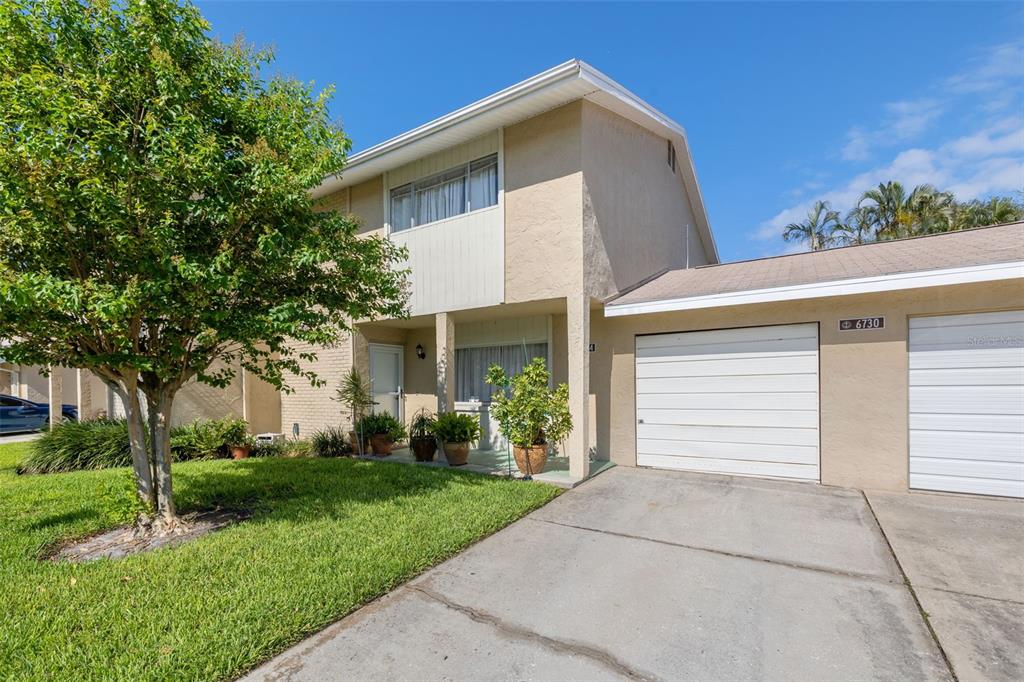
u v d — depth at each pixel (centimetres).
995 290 598
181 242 455
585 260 766
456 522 519
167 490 520
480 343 1092
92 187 390
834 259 849
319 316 559
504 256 847
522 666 285
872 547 455
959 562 418
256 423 1318
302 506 580
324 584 370
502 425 775
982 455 608
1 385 2072
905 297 645
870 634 314
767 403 741
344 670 280
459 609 351
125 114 450
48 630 307
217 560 414
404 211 1010
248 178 461
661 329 830
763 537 489
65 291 377
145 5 433
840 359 684
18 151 369
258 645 293
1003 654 290
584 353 758
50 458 855
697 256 1538
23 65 419
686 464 804
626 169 933
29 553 439
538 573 412
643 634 319
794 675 276
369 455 1002
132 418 514
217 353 573
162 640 296
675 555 448
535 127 819
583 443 750
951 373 624
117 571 395
